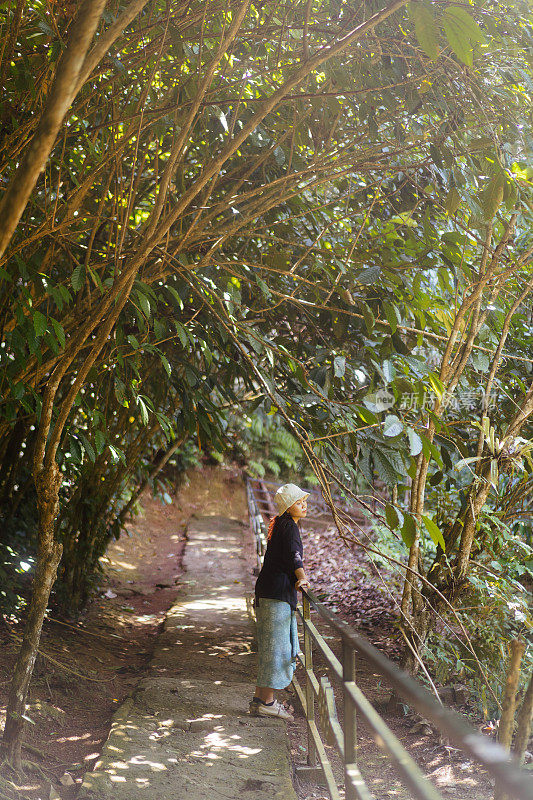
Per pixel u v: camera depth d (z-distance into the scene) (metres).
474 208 3.47
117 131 3.51
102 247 4.27
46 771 3.22
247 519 12.27
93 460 3.75
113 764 3.23
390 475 3.62
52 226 3.12
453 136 3.70
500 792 2.21
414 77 3.35
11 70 3.39
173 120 3.87
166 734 3.70
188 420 4.09
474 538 4.62
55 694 4.29
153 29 3.49
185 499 12.84
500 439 4.50
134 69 3.98
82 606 6.52
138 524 11.23
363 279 3.80
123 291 2.97
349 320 4.21
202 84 2.70
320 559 9.81
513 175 3.75
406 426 3.37
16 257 3.00
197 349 4.89
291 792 3.04
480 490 4.34
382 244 4.20
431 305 4.13
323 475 3.51
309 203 4.76
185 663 5.27
